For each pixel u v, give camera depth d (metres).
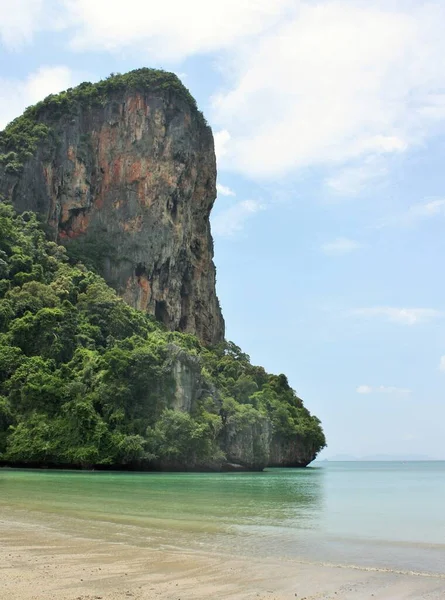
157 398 72.38
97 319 91.38
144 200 124.75
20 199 113.94
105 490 38.75
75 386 71.25
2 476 52.53
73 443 66.88
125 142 128.25
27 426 68.38
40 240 107.50
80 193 122.19
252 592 13.29
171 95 133.50
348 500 39.94
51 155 120.19
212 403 79.19
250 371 120.75
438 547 19.91
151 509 28.27
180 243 126.50
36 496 33.12
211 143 142.62
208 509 29.45
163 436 69.19
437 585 14.27
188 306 130.50
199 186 138.75
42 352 78.31
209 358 111.31
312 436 118.31
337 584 14.25
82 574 14.35
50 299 88.38
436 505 36.53
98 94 133.12
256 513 28.72
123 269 119.06
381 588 13.92
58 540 18.89
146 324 102.69
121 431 68.56
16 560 15.73
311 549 19.06
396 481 76.88
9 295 87.25
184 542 19.36
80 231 121.56
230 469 80.88
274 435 106.50
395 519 28.28
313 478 74.75
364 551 18.95
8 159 116.12
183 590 13.24
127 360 73.19
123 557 16.50
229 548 18.67
